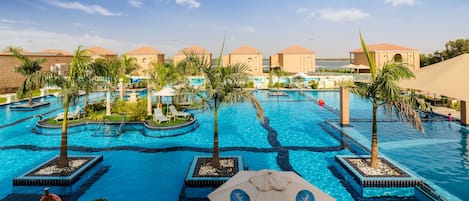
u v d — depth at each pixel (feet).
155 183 30.50
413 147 40.96
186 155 39.58
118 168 34.71
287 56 188.75
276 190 16.99
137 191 28.66
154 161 37.19
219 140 47.19
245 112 74.38
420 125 27.89
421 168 33.12
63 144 31.55
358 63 188.96
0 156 39.19
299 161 37.14
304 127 56.59
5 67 108.27
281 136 49.67
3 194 27.81
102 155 38.58
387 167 30.96
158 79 75.00
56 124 53.52
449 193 26.76
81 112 63.82
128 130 54.54
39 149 42.37
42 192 28.27
